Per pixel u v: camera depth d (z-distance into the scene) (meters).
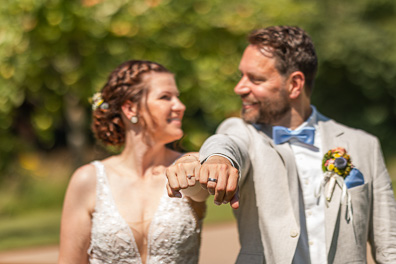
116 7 6.80
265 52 2.35
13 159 7.70
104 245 2.39
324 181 2.29
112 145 2.62
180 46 7.18
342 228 2.25
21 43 6.66
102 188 2.45
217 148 1.96
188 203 2.43
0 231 9.54
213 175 1.75
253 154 2.31
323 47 16.84
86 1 6.70
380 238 2.33
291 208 2.24
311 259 2.23
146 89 2.46
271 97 2.35
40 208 13.06
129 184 2.47
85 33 6.87
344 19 17.20
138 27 6.88
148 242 2.39
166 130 2.46
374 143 2.41
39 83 7.12
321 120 2.48
